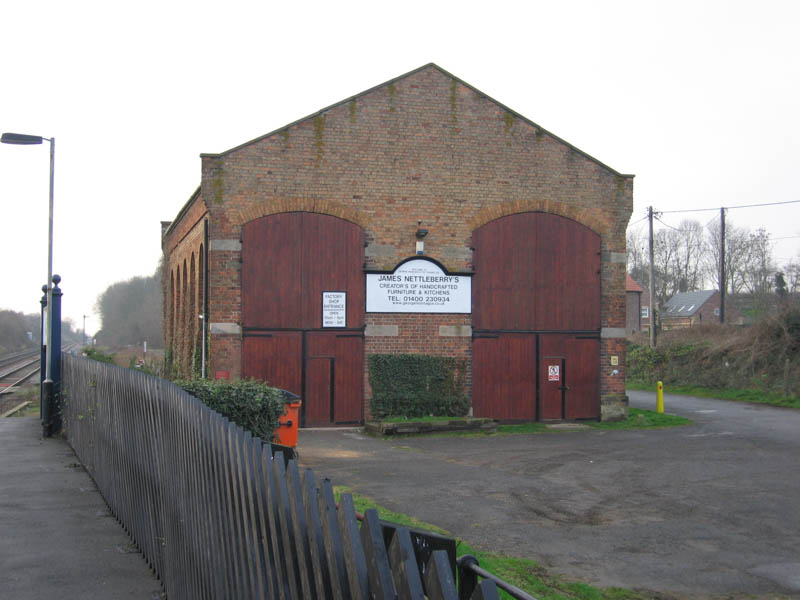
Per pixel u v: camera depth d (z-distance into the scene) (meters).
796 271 58.12
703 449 15.31
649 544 8.26
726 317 62.34
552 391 19.67
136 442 7.47
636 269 85.94
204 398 10.75
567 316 19.86
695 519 9.41
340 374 18.52
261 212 18.16
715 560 7.70
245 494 3.87
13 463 12.16
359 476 11.91
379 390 18.64
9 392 36.69
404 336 18.89
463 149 19.41
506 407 19.41
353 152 18.75
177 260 27.00
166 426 6.12
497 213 19.53
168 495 6.01
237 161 18.08
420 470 12.56
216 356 17.80
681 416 22.00
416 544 3.13
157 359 37.78
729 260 74.50
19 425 17.58
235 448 4.07
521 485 11.39
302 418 18.23
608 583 6.95
